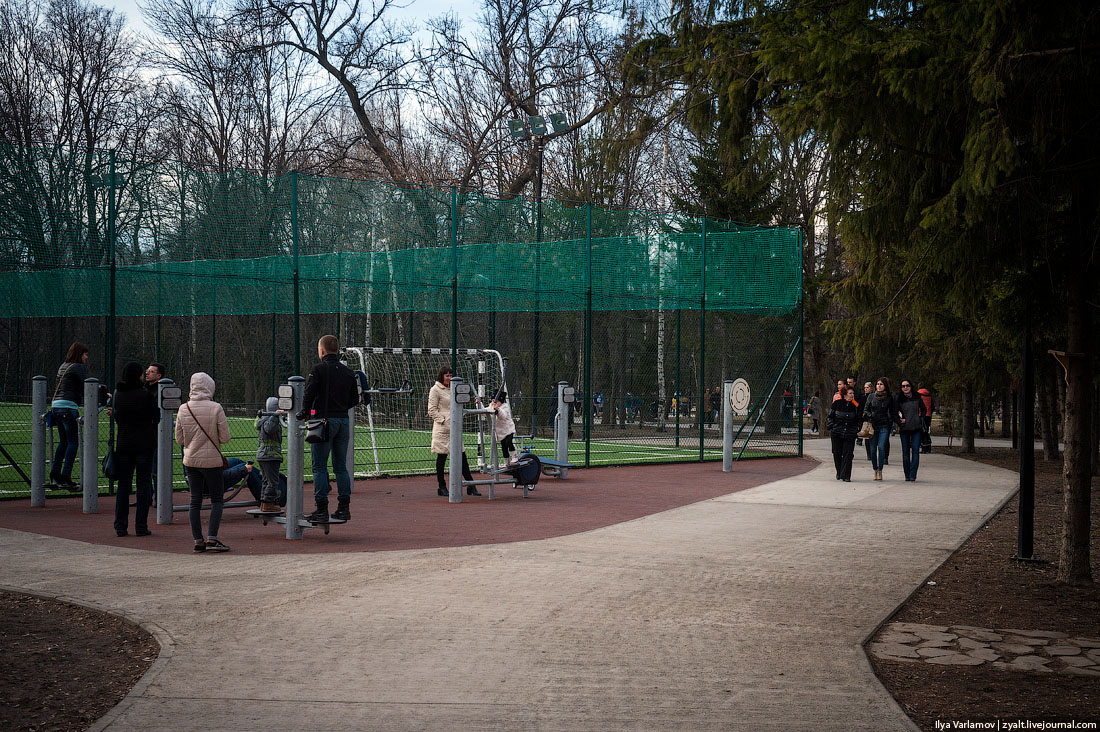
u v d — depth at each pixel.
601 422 31.06
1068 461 8.93
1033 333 9.64
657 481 18.05
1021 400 10.04
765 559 9.70
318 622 6.90
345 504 11.27
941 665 6.20
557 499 15.02
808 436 35.50
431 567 9.06
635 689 5.47
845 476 18.48
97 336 26.97
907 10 8.25
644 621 7.04
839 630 6.88
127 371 11.10
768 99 18.00
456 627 6.79
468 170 39.47
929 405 29.34
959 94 7.30
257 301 23.47
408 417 24.75
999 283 9.14
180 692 5.35
